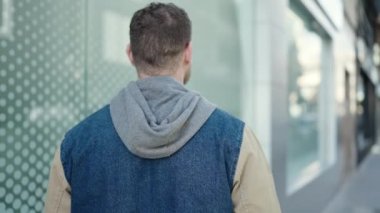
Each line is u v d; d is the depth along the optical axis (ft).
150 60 3.79
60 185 3.87
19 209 5.88
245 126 3.80
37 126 6.17
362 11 47.65
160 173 3.61
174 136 3.58
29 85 6.02
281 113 15.72
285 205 16.03
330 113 28.81
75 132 3.88
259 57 14.40
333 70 28.45
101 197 3.67
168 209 3.58
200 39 11.51
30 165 6.05
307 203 20.07
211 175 3.59
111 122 3.79
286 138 16.42
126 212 3.61
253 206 3.61
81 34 7.11
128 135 3.61
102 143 3.73
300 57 21.09
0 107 5.58
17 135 5.84
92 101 7.38
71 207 3.79
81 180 3.74
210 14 12.14
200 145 3.64
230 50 13.62
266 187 3.69
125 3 8.44
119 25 8.25
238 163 3.62
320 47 26.94
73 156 3.79
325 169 25.67
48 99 6.37
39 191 6.18
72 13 6.88
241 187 3.65
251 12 14.42
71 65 6.86
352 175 39.93
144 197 3.61
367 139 61.98
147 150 3.57
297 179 19.94
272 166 14.49
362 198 28.76
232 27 13.82
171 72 3.86
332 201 27.48
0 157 5.59
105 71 7.76
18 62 5.83
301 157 21.39
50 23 6.40
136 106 3.66
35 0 6.10
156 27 3.74
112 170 3.66
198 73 11.41
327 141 28.94
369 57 58.29
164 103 3.71
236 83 14.05
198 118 3.68
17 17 5.80
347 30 35.24
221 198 3.60
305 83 22.47
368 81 62.23
